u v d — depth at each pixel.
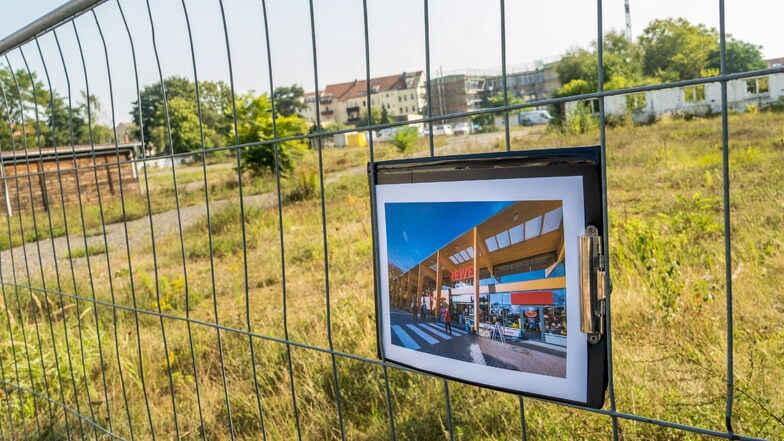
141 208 16.20
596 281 0.80
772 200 6.59
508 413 2.84
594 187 0.79
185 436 3.20
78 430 3.22
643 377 2.97
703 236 5.51
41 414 3.43
